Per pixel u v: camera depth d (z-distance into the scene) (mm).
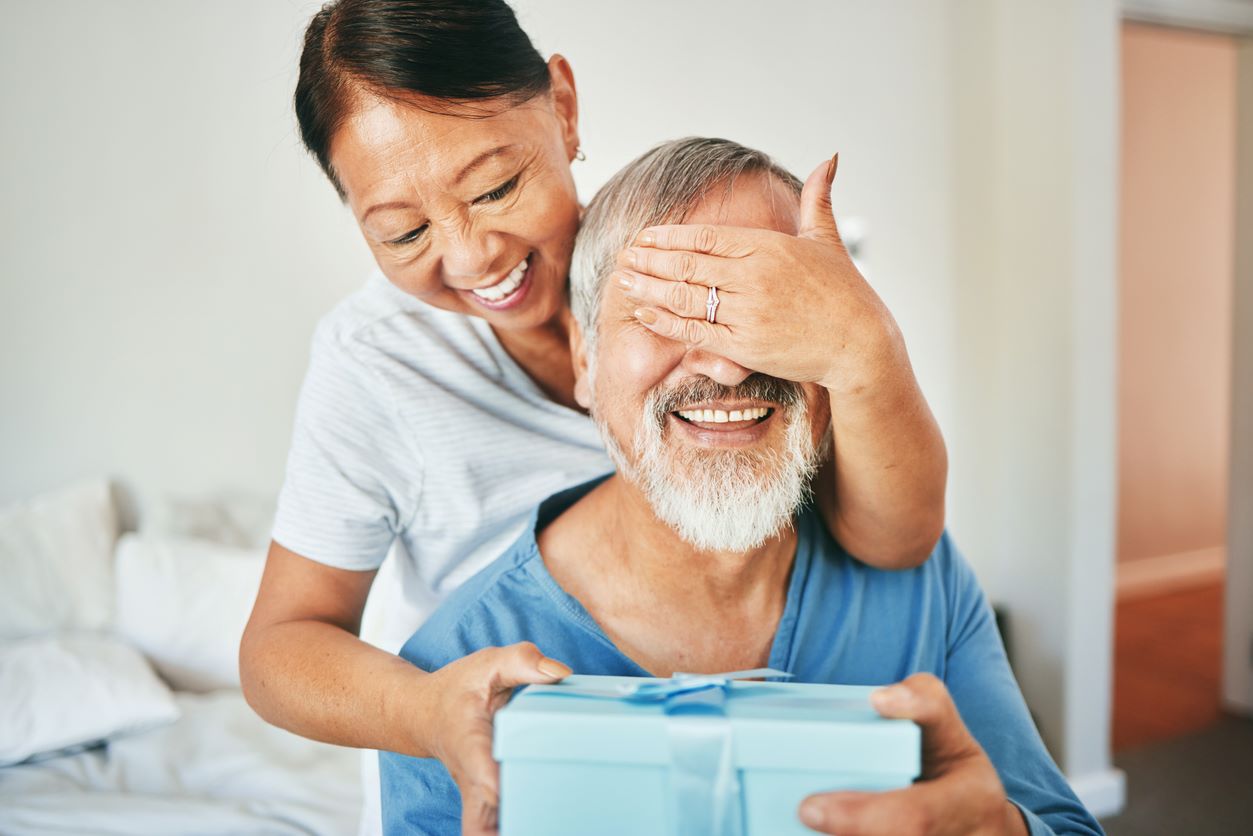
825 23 2719
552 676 550
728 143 708
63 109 2457
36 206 2457
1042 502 2676
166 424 2543
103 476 2518
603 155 2529
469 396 1034
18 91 2434
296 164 2553
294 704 776
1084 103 2535
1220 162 4809
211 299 2543
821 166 655
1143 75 4586
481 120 778
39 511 2385
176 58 2490
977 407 2865
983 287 2852
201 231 2527
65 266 2480
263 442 2592
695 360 654
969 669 836
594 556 763
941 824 473
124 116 2482
